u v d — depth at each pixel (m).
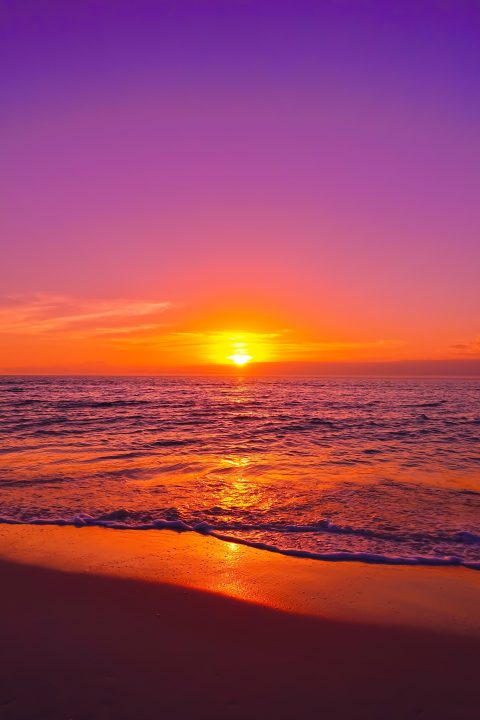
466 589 5.80
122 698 3.58
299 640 4.54
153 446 17.03
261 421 26.31
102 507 9.23
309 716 3.46
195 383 97.75
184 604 5.25
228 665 4.08
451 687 3.85
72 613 4.98
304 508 9.34
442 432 21.50
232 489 10.77
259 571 6.28
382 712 3.53
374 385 87.81
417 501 9.84
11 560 6.49
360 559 6.79
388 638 4.60
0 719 3.30
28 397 45.28
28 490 10.48
